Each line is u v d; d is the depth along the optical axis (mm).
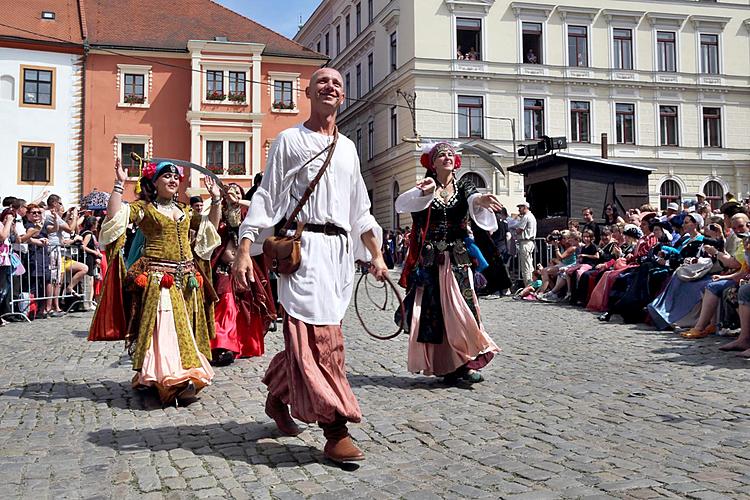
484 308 12000
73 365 6727
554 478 3330
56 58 31016
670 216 11844
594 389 5359
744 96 34875
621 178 18000
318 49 47312
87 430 4305
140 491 3225
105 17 32844
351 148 3846
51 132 30906
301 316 3553
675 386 5449
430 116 31562
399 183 33469
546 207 19391
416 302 5652
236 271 3621
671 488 3148
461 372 5660
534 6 32562
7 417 4648
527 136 32531
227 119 31984
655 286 9359
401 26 32969
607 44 33406
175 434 4188
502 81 32250
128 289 5027
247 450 3836
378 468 3537
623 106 33688
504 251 15211
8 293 10570
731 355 6797
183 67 32438
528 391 5320
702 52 34562
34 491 3227
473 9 32094
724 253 8211
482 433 4156
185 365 4871
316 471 3482
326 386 3492
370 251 3945
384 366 6508
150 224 5047
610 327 9164
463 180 5828
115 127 31703
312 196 3643
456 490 3197
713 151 34406
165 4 34062
